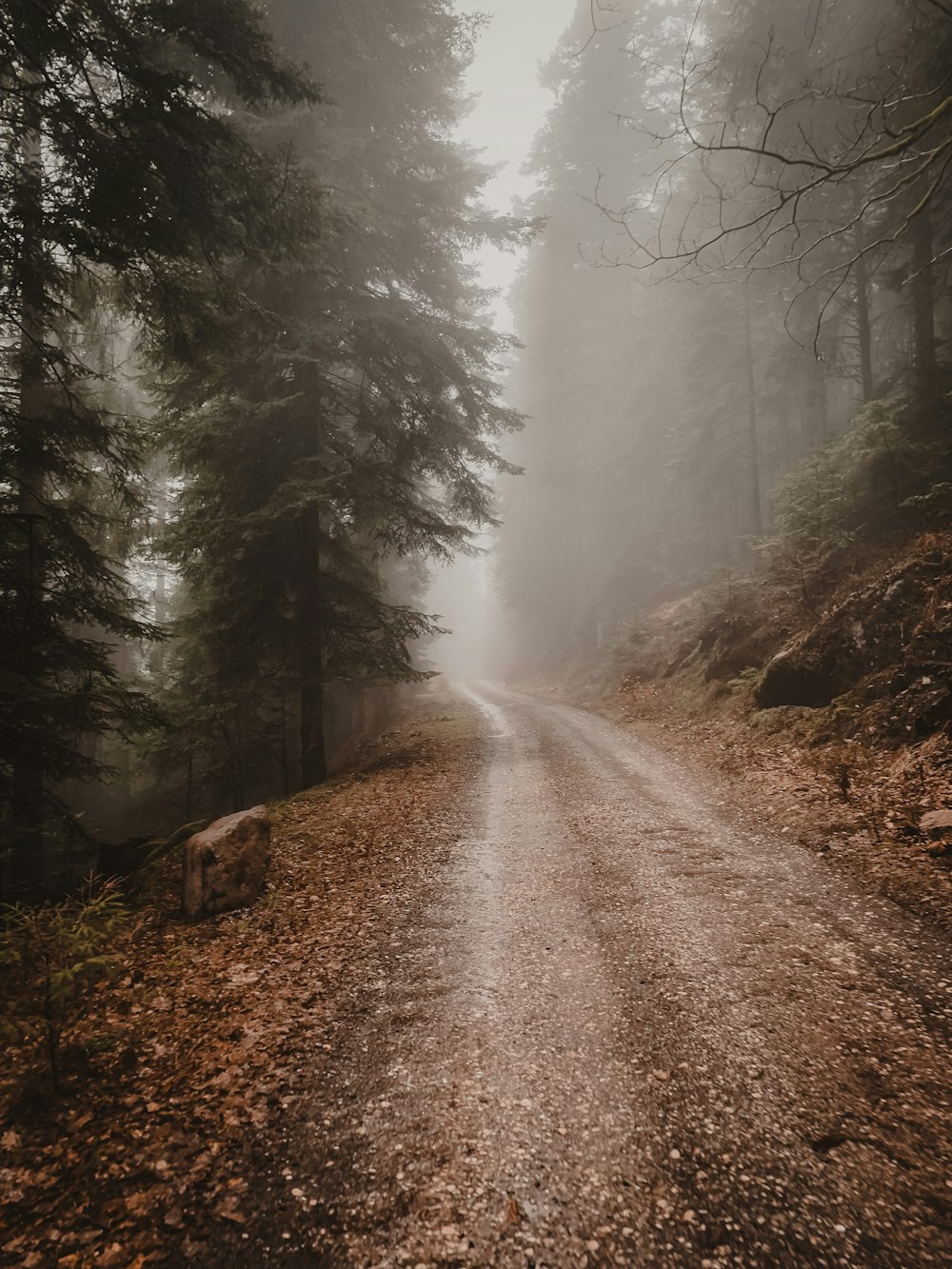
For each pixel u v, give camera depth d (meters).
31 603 7.32
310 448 12.41
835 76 11.37
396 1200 2.69
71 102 6.09
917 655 8.52
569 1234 2.48
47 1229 2.63
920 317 12.84
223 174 6.75
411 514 13.49
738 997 4.00
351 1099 3.34
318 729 12.52
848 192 13.79
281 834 8.11
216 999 4.41
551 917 5.42
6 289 7.32
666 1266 2.33
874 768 7.62
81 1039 3.98
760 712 11.11
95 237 6.66
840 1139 2.83
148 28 6.38
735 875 5.89
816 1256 2.31
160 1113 3.30
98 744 18.14
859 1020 3.65
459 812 8.84
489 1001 4.20
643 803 8.59
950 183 11.05
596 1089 3.29
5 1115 3.33
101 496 11.16
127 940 5.52
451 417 13.62
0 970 4.39
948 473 10.88
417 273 14.04
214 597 12.08
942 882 5.11
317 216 7.55
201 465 11.88
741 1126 2.96
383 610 13.92
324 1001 4.32
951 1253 2.27
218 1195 2.77
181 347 7.83
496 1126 3.08
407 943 5.11
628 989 4.21
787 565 13.13
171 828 16.72
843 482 12.59
